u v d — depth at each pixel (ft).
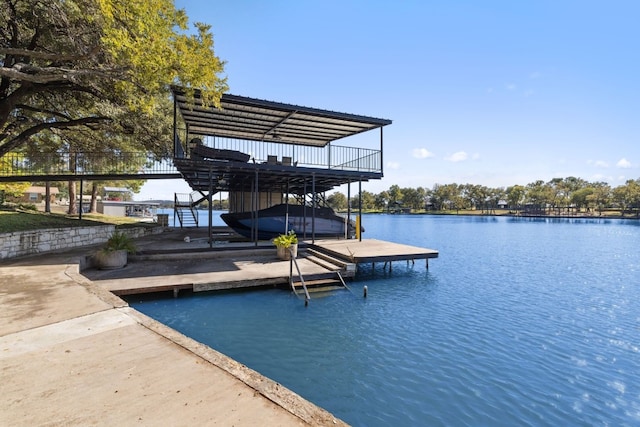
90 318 13.65
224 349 18.02
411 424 12.57
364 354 18.21
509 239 89.97
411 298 29.71
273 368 16.28
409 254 35.96
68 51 30.58
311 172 43.29
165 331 12.42
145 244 41.19
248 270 30.81
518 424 12.90
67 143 52.95
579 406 14.29
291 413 7.57
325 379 15.46
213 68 25.22
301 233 52.85
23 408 7.53
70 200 79.71
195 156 38.40
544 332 22.88
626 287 37.04
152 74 23.70
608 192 238.07
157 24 22.99
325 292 29.40
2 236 26.96
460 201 288.10
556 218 229.04
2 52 21.93
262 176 48.88
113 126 45.09
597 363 18.44
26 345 11.05
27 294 16.94
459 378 16.15
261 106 38.37
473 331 22.43
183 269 30.50
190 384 8.74
